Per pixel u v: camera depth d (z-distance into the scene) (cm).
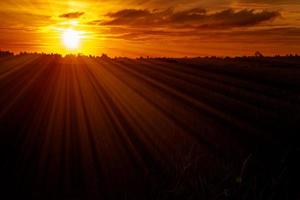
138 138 1058
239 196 616
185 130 1140
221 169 714
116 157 880
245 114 1396
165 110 1523
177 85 2433
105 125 1246
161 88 2289
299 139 996
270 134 1079
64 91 2141
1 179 755
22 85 2369
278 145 945
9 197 679
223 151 891
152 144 980
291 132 1079
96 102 1761
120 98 1897
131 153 908
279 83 2311
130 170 789
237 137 1046
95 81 2727
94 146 980
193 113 1431
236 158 825
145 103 1711
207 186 642
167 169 763
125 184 719
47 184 730
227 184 647
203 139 1022
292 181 678
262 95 1878
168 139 1023
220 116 1366
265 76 2664
